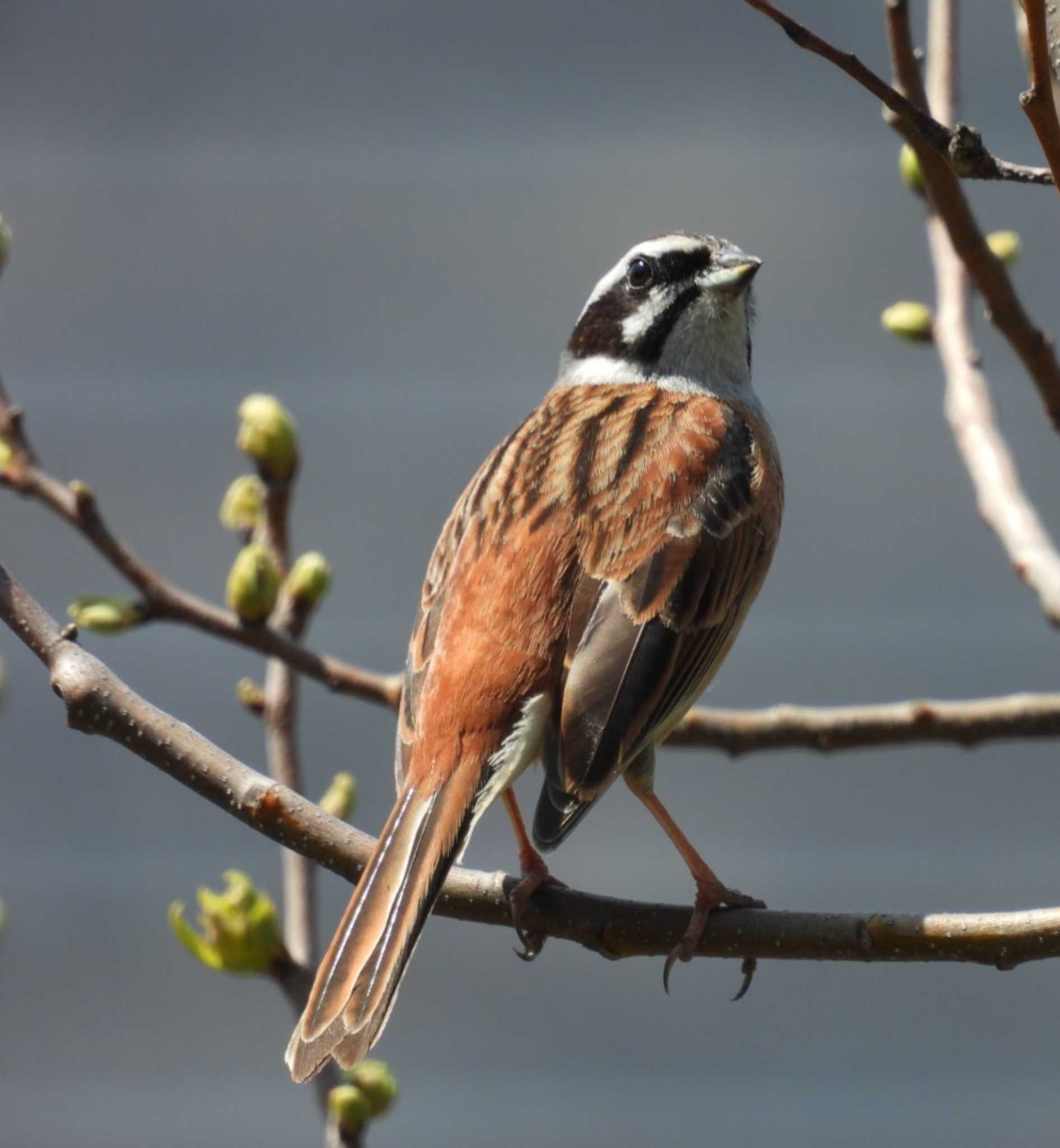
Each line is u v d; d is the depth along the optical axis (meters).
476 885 7.36
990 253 7.57
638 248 9.76
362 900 6.55
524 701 7.42
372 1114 7.62
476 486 8.42
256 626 8.36
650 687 7.63
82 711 6.71
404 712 7.54
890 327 9.42
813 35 5.63
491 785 7.20
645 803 7.90
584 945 7.23
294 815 6.75
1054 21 6.31
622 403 8.96
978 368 9.34
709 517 8.23
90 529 8.23
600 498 8.12
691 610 7.96
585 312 9.98
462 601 7.76
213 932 7.63
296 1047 6.07
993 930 6.32
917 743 8.86
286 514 8.96
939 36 8.82
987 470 9.08
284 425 8.88
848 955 6.62
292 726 8.72
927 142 5.73
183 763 6.71
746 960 7.65
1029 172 5.58
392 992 6.22
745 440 8.84
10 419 8.29
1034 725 8.71
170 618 8.29
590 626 7.64
